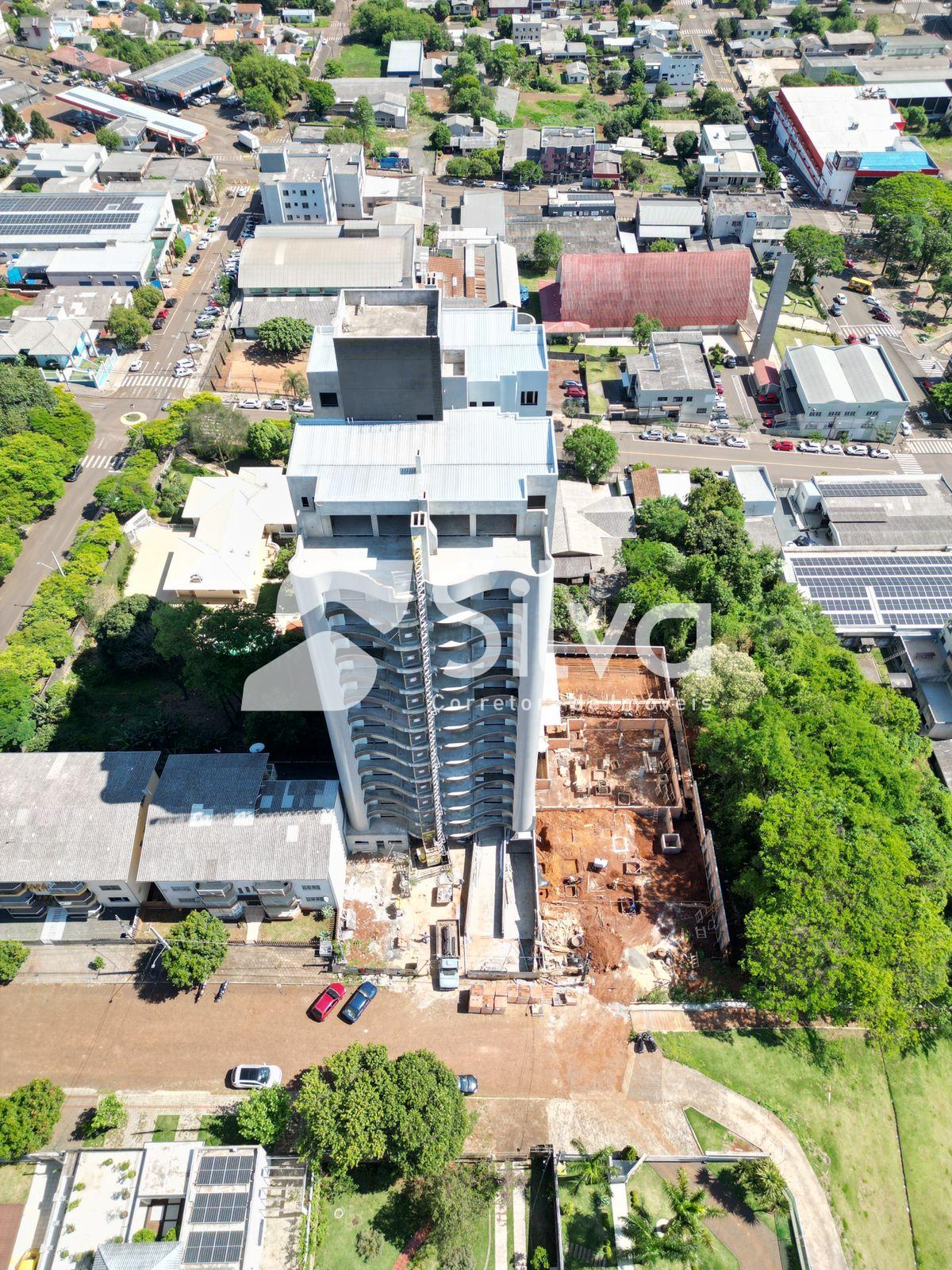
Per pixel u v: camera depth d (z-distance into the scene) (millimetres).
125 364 194625
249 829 95750
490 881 105500
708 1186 84438
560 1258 77812
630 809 113312
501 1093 89875
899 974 89375
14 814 96625
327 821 96625
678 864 108438
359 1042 93000
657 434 181250
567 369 198625
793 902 90500
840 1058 93562
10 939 99438
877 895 90250
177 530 153250
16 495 151250
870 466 176500
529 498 79312
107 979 97312
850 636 137875
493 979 97812
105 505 154750
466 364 87062
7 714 116000
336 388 80812
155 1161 79000
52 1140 86438
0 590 144250
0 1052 92125
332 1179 83250
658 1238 80562
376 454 78562
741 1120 88562
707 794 114500
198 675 112500
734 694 110375
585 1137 87188
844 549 146750
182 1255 73188
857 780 103062
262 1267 78312
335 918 101625
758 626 126875
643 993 97125
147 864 93875
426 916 102500
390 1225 81625
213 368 193250
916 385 196500
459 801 100438
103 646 127688
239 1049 92250
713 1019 95375
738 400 192250
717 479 156750
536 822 111750
